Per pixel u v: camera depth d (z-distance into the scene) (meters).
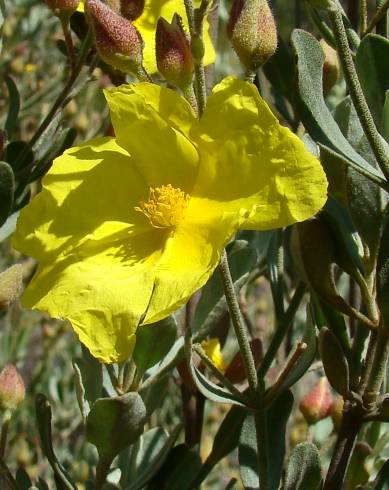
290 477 0.15
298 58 0.14
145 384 0.16
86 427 0.15
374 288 0.15
